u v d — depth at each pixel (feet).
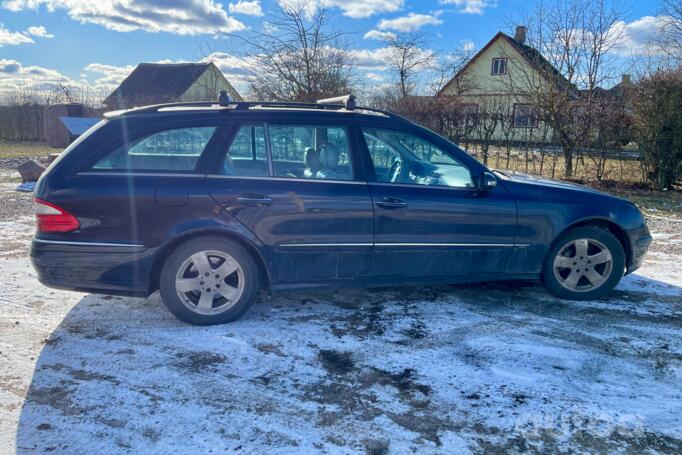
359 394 9.18
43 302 13.34
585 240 13.61
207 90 79.00
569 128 38.96
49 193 11.09
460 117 46.75
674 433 8.14
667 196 33.24
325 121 12.35
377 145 12.60
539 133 42.06
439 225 12.52
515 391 9.30
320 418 8.45
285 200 11.69
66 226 11.05
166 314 12.68
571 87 42.55
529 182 13.64
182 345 10.99
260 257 11.91
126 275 11.37
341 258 12.21
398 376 9.80
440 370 10.03
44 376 9.66
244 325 12.05
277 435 8.00
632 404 8.92
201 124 11.71
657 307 13.51
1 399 8.87
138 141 11.42
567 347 11.07
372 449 7.69
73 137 46.16
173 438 7.89
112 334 11.50
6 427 8.09
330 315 12.75
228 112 11.94
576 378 9.77
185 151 11.59
